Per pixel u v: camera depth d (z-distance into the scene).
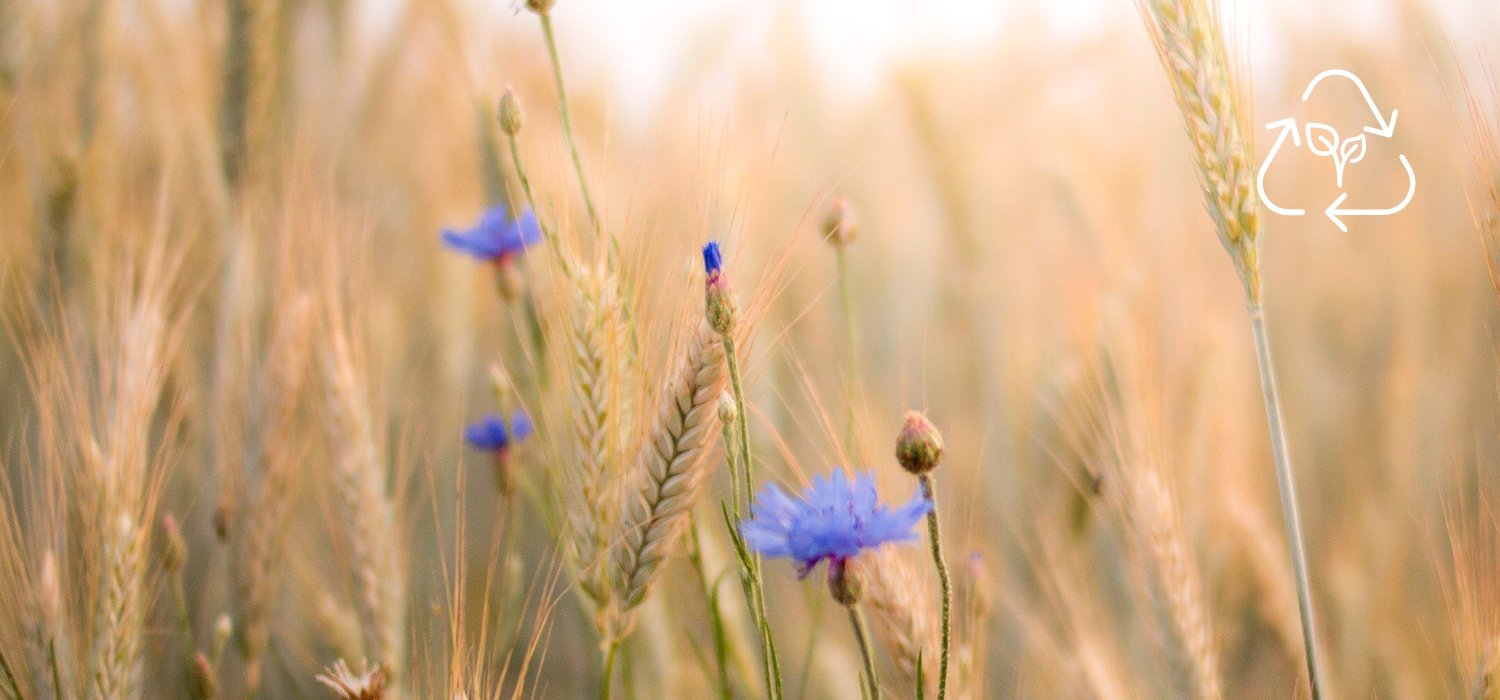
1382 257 1.08
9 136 0.85
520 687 0.68
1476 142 0.69
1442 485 0.88
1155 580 0.74
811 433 0.83
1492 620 0.69
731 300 0.62
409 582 0.82
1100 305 0.84
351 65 1.00
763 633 0.63
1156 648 0.75
